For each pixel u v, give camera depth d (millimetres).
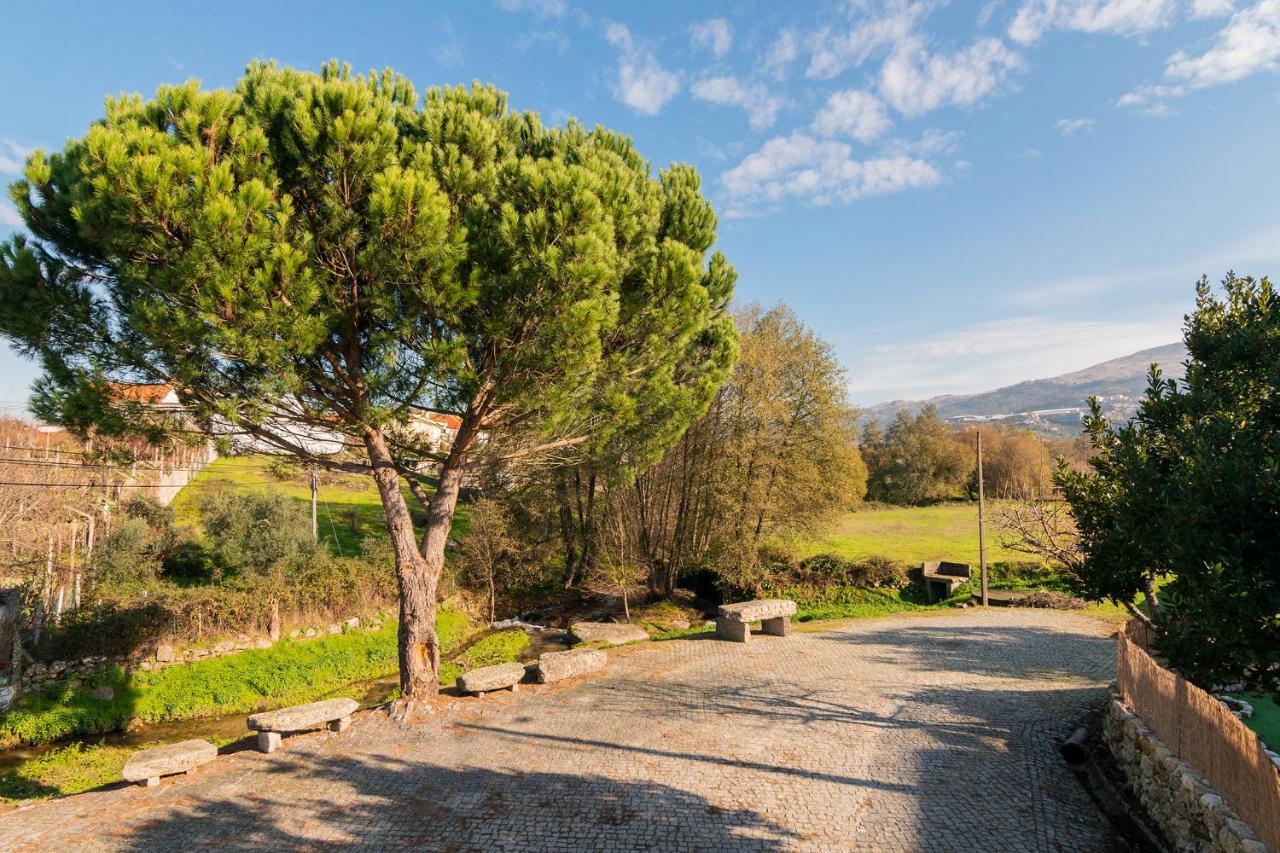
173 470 27312
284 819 6828
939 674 12047
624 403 10117
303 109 7648
